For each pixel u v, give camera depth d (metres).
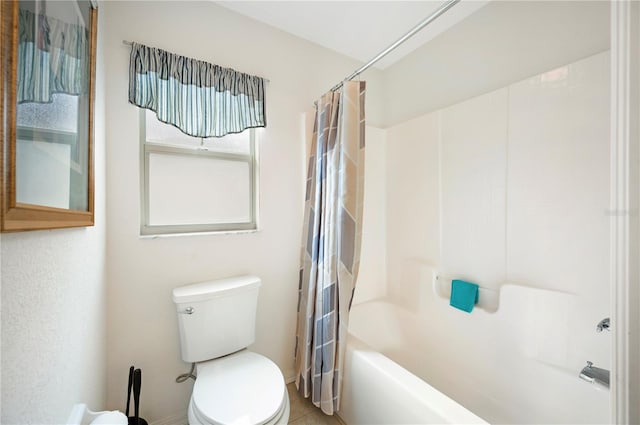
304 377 1.48
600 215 1.13
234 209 1.61
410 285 1.92
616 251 0.39
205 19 1.46
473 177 1.58
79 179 0.71
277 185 1.69
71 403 0.66
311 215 1.61
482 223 1.54
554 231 1.26
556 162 1.25
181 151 1.46
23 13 0.41
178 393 1.38
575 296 1.17
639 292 0.37
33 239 0.46
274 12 1.58
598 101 1.13
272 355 1.68
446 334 1.64
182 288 1.34
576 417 1.11
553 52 1.31
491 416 1.36
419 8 1.57
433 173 1.81
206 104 1.42
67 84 0.62
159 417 1.33
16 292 0.41
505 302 1.37
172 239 1.37
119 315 1.24
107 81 1.20
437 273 1.74
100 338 1.04
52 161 0.53
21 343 0.42
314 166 1.65
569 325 1.18
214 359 1.32
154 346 1.32
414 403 0.99
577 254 1.19
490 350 1.42
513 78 1.46
